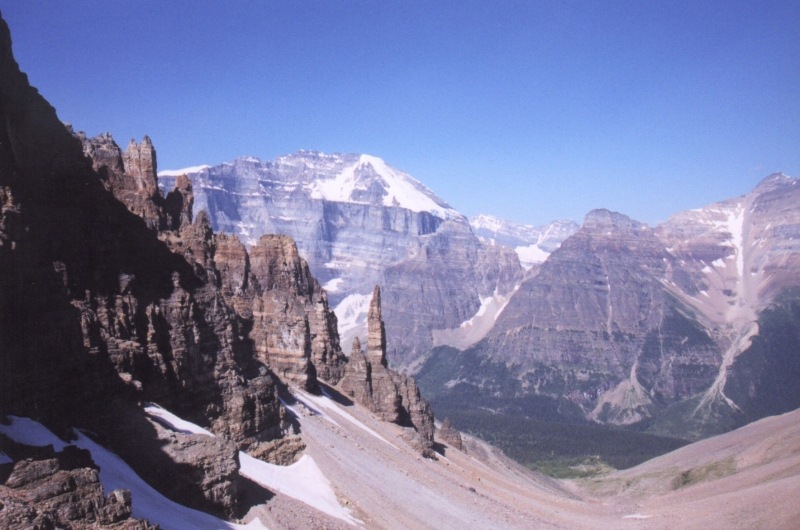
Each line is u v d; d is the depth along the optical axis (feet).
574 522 489.67
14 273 224.12
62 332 241.96
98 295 282.77
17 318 223.92
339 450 392.47
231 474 258.37
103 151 481.46
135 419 256.73
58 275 255.91
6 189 230.68
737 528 470.39
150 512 208.95
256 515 264.72
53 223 274.36
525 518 429.79
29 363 223.51
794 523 440.45
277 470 331.98
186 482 245.24
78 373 244.42
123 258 312.09
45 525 161.68
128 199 476.95
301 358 512.63
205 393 323.16
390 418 581.12
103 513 180.65
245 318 526.16
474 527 368.27
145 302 307.99
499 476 645.92
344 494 339.36
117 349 271.69
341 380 613.52
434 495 391.04
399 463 434.30
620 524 519.60
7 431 197.47
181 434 262.06
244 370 366.84
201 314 341.62
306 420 424.46
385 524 326.65
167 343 308.60
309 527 274.77
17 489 172.45
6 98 266.57
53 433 213.66
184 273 352.69
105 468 219.20
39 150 284.20
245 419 338.75
